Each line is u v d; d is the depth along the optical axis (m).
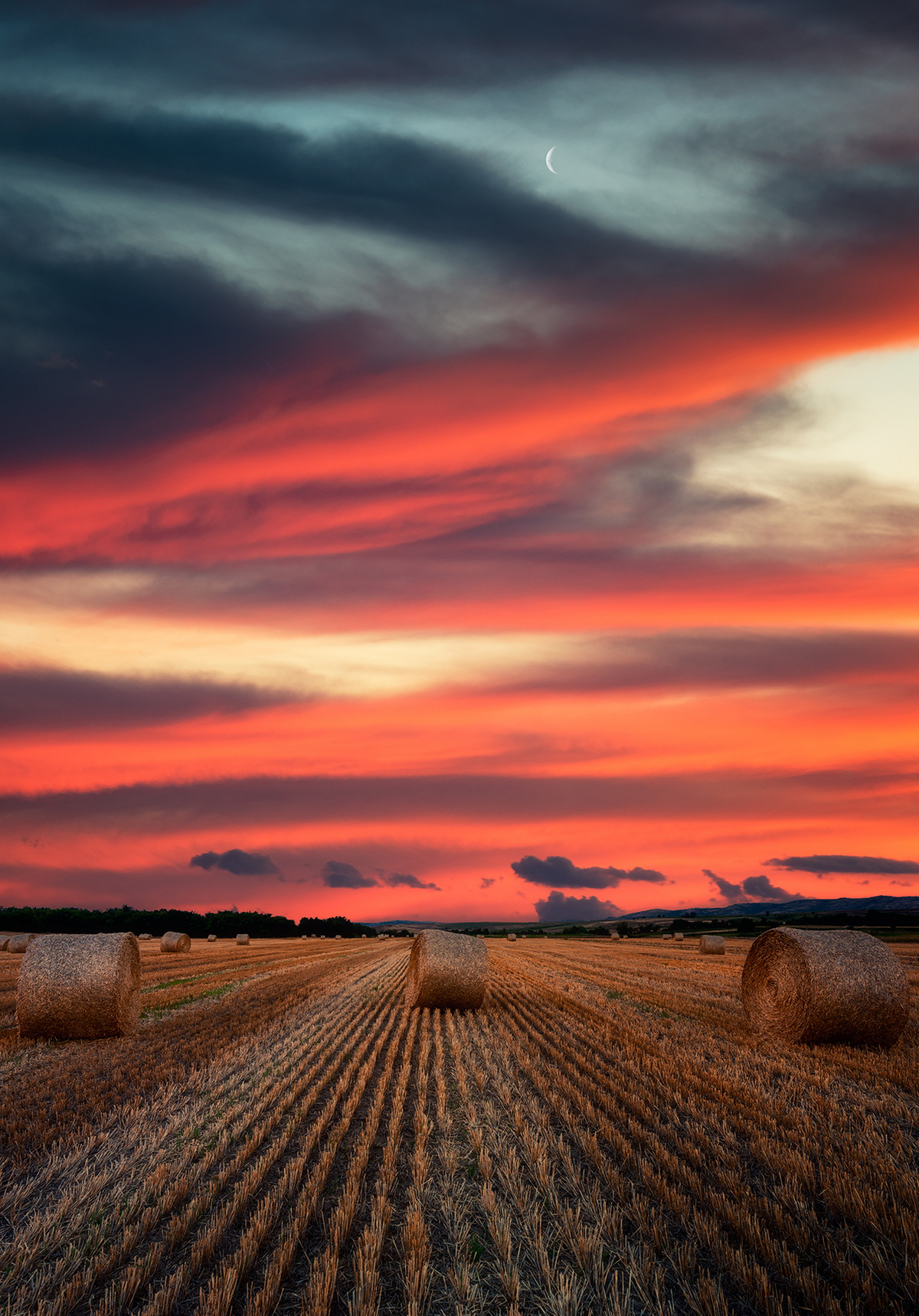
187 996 18.25
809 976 11.37
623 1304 4.38
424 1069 10.09
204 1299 4.43
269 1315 4.30
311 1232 5.35
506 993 17.94
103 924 73.00
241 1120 7.77
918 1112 7.87
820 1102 8.09
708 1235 4.97
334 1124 7.75
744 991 13.28
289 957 33.53
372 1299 4.36
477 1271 4.84
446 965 15.29
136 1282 4.57
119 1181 6.26
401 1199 5.90
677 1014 14.70
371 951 40.41
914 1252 4.86
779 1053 10.90
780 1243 4.87
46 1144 7.18
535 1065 10.06
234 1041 12.14
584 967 25.64
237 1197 5.71
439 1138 7.29
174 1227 5.17
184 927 77.06
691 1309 4.32
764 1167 6.30
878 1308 4.23
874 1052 11.12
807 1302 4.34
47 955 12.66
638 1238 5.20
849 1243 4.94
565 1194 5.91
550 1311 4.38
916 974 21.48
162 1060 10.78
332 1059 10.81
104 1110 8.28
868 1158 6.41
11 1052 11.65
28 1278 4.76
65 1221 5.54
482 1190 6.04
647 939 59.09
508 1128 7.52
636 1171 6.29
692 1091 8.57
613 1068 9.69
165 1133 7.36
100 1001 12.49
